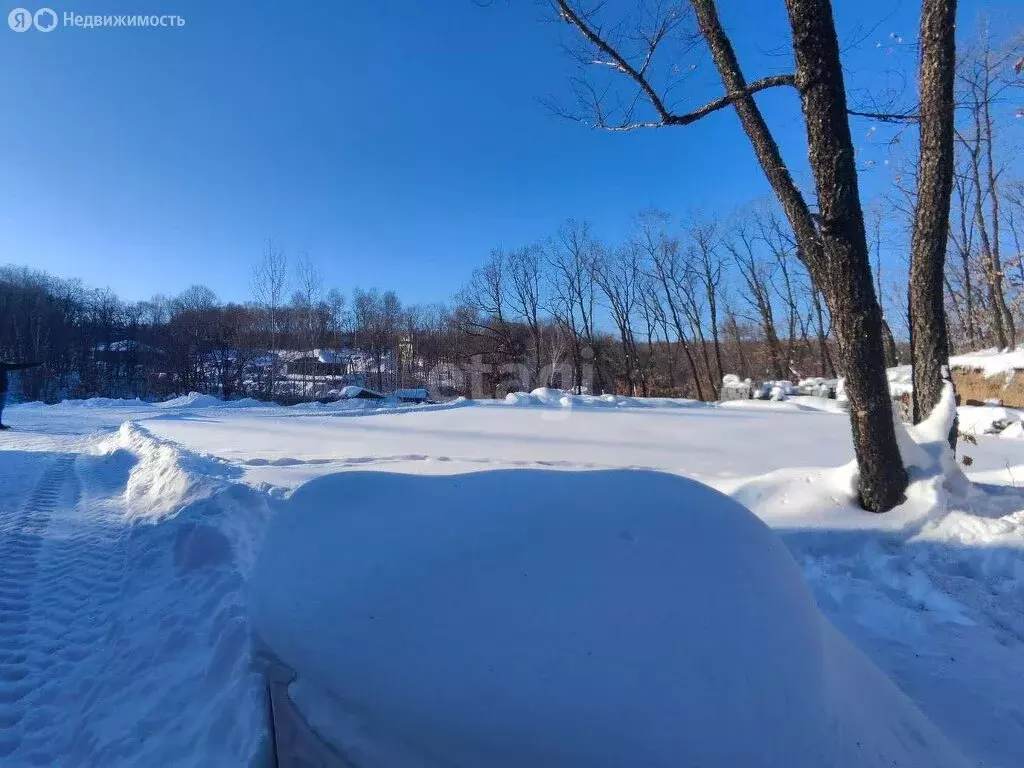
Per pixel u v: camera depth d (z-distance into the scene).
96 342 55.16
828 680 1.76
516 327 43.31
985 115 21.83
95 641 3.33
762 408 19.64
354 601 1.75
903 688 2.58
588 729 1.42
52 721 2.62
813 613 1.96
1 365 14.23
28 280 60.22
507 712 1.45
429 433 12.20
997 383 14.04
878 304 4.52
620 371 46.06
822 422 13.88
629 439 11.06
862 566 3.87
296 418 16.34
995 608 3.27
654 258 43.03
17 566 4.44
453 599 1.68
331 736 1.59
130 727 2.48
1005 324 22.62
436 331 51.84
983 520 4.06
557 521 1.90
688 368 48.88
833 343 40.97
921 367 5.09
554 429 12.78
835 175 4.24
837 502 4.73
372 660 1.60
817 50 4.07
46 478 7.95
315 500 2.28
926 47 4.80
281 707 1.72
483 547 1.82
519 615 1.62
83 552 4.79
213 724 2.29
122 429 12.74
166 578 4.04
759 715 1.50
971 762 2.08
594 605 1.64
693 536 1.88
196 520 4.72
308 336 43.22
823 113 4.17
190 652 2.99
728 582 1.77
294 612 1.78
